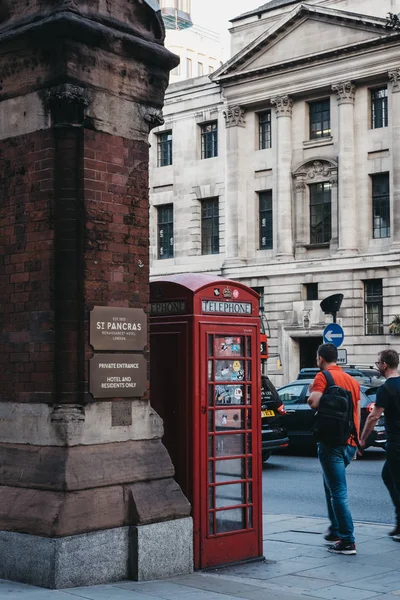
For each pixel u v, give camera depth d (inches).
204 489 316.2
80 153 293.0
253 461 337.7
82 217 290.8
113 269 300.0
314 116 1658.5
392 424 379.6
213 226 1779.0
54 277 288.8
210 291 323.6
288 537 393.1
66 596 255.3
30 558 272.7
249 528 334.3
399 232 1509.6
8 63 304.7
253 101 1695.4
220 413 326.3
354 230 1571.1
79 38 291.0
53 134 292.2
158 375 326.6
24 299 296.5
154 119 319.9
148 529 291.1
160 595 266.2
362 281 1562.5
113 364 295.7
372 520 459.5
